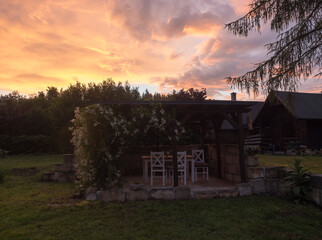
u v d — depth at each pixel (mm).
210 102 5949
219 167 8156
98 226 3867
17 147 18359
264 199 5520
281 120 18172
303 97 18797
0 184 7199
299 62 4531
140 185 5500
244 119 20016
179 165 6738
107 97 20250
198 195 5613
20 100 23250
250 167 6352
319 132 17000
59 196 5734
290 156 13758
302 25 4461
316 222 4062
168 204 5066
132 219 4191
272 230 3748
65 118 18141
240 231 3697
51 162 12453
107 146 5660
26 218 4211
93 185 5680
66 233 3586
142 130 5844
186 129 12477
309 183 5211
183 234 3559
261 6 4727
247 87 5102
